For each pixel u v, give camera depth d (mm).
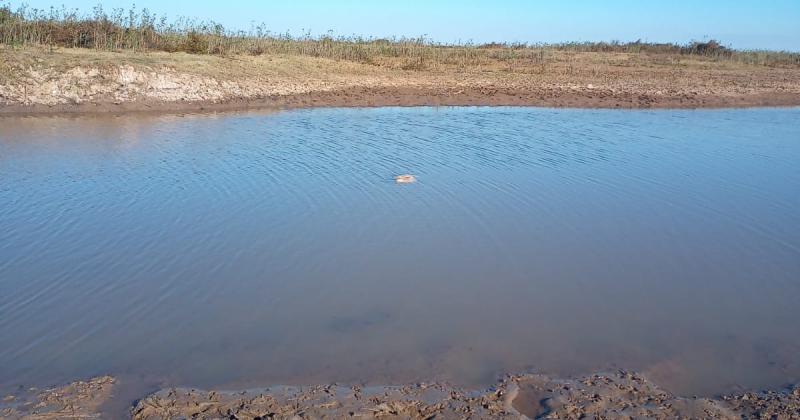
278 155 17312
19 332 7902
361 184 14570
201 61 31484
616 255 10727
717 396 6844
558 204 13406
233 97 28156
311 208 12797
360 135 20656
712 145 20250
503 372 7238
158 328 8094
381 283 9508
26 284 9164
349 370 7238
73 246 10578
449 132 21609
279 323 8297
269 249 10656
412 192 14023
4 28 29953
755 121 26078
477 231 11719
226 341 7828
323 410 6387
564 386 6930
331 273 9812
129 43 33375
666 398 6715
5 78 25281
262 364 7332
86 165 15859
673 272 10094
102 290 9062
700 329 8320
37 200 12930
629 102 31188
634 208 13242
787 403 6684
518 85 34750
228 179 14734
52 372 7086
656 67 46531
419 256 10531
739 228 12148
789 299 9234
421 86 33312
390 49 47406
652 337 8094
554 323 8414
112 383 6906
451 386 6926
